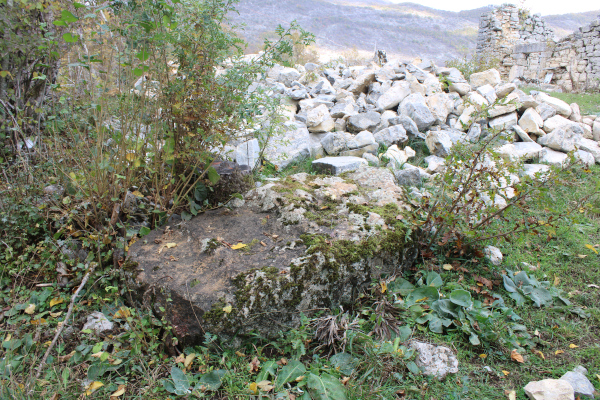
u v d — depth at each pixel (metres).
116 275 2.66
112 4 2.43
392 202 3.23
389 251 2.76
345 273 2.57
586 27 12.53
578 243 3.47
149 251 2.69
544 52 14.05
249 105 3.11
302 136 5.32
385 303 2.57
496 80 8.28
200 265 2.56
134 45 2.44
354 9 122.69
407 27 101.50
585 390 2.07
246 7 96.75
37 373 2.08
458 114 6.32
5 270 2.72
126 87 2.62
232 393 2.06
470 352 2.40
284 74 7.87
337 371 2.19
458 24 114.50
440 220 2.91
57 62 3.10
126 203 3.08
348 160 4.69
